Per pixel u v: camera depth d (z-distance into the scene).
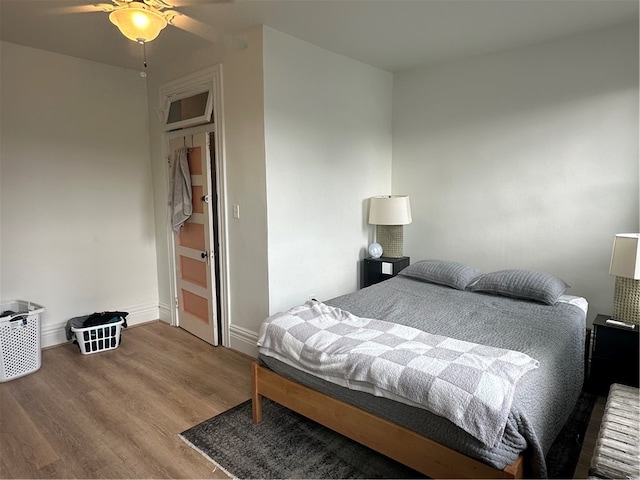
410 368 1.75
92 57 3.56
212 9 2.60
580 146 3.15
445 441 1.62
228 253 3.44
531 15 2.74
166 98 3.83
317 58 3.34
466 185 3.78
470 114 3.70
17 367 2.99
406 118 4.14
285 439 2.27
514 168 3.49
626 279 2.64
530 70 3.33
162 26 2.10
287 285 3.29
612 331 2.60
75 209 3.66
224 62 3.20
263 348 2.37
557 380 2.00
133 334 3.93
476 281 3.21
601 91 3.02
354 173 3.86
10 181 3.27
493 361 1.79
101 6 2.10
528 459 1.60
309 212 3.42
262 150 3.01
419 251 4.18
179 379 2.99
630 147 2.94
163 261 4.20
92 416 2.50
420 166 4.09
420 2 2.53
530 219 3.44
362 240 4.09
